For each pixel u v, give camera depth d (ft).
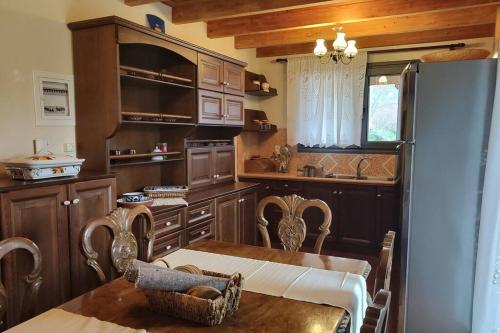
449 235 7.25
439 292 7.39
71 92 8.84
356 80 15.16
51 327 3.88
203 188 12.42
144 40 9.09
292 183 15.03
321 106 15.74
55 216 7.00
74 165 7.60
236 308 4.25
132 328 3.88
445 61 7.01
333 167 16.16
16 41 7.76
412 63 7.18
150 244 6.41
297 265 5.78
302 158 16.66
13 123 7.79
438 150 7.17
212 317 3.90
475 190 7.03
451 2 10.39
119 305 4.44
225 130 14.19
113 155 9.11
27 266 6.49
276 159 16.98
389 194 13.55
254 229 13.83
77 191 7.41
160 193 10.45
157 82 10.05
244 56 16.07
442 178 7.19
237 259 6.05
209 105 11.76
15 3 7.70
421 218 7.38
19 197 6.38
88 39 8.62
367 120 15.64
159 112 11.71
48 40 8.33
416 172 7.34
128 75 8.88
